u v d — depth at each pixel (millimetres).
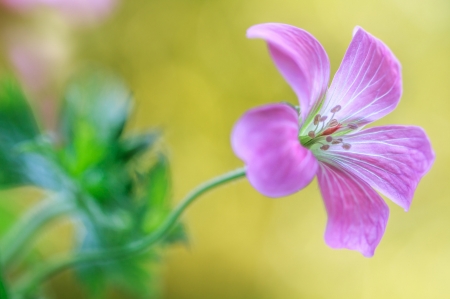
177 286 422
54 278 361
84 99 279
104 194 273
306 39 228
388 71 237
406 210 232
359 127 238
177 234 272
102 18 334
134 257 278
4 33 312
